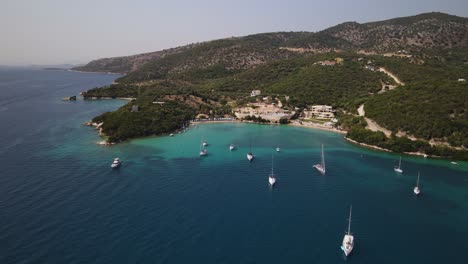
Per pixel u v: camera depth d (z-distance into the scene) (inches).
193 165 6018.7
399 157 6791.3
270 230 3794.3
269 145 7652.6
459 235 3828.7
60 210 4062.5
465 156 6550.2
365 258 3363.7
